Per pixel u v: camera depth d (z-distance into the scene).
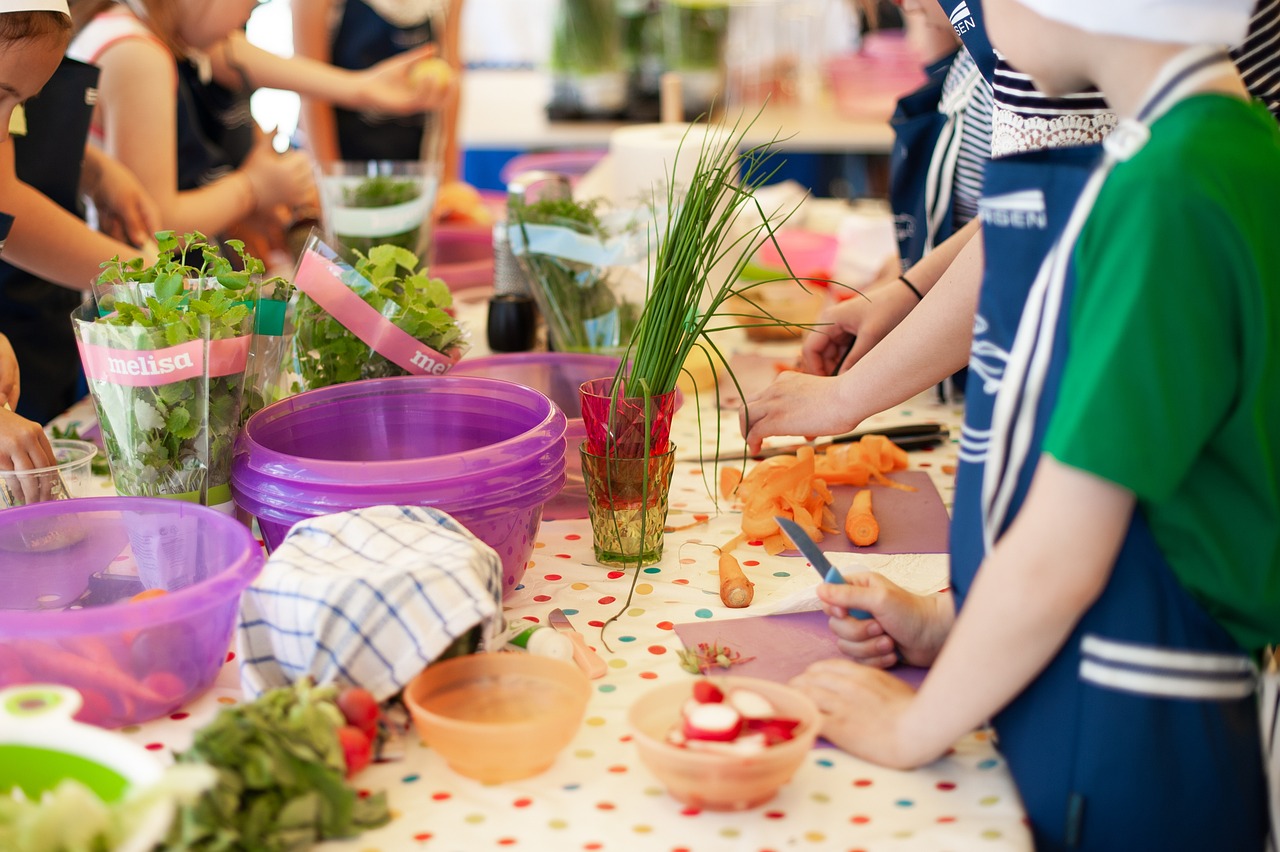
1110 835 0.82
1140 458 0.72
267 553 1.19
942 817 0.80
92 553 1.05
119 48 2.16
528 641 0.98
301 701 0.79
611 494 1.18
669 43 4.56
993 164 0.84
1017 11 0.80
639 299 1.74
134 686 0.89
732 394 1.75
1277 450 0.79
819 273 2.23
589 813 0.81
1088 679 0.82
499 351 1.86
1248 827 0.85
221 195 2.34
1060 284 0.79
